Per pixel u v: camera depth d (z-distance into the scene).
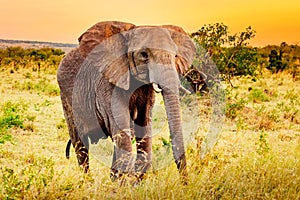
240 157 10.65
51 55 58.72
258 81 33.56
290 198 8.73
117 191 8.70
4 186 8.88
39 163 10.54
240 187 8.88
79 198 8.64
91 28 9.88
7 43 123.00
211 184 9.02
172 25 9.62
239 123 14.95
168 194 8.49
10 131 15.58
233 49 24.14
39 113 19.28
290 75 40.91
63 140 15.03
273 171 9.44
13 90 27.53
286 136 15.80
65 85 11.05
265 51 54.38
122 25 9.59
